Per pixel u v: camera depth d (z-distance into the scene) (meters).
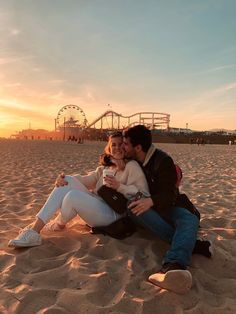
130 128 3.72
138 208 3.44
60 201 3.81
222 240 3.91
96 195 4.11
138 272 3.10
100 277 2.93
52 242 3.74
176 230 3.26
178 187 3.70
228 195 7.13
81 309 2.52
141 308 2.55
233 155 26.11
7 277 2.98
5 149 27.16
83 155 21.69
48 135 184.75
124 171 3.78
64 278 2.98
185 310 2.55
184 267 2.94
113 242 3.70
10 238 4.00
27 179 9.04
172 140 113.69
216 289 2.93
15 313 2.47
